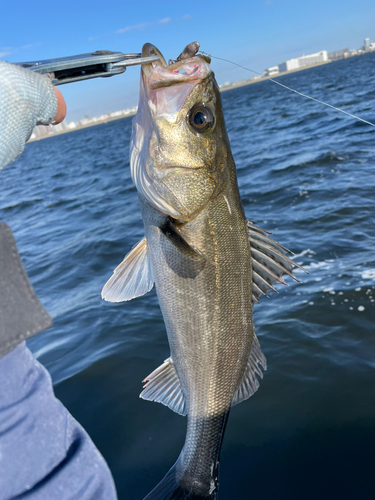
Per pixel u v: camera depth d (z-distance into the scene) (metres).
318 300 5.23
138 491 3.26
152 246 2.25
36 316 0.77
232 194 2.24
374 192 8.58
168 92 2.06
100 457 1.03
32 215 15.38
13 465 0.87
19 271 0.78
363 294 5.15
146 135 2.13
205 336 2.23
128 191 15.29
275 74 191.62
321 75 78.06
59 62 1.24
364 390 3.85
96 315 6.04
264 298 5.63
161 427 3.80
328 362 4.26
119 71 1.39
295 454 3.39
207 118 2.10
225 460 3.45
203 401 2.28
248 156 15.87
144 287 2.30
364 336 4.52
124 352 4.94
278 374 4.22
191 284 2.18
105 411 4.08
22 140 0.92
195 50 2.10
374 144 12.50
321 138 15.76
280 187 10.41
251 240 2.32
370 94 25.84
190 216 2.12
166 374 2.34
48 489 0.91
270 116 29.62
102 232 10.23
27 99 0.92
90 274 7.84
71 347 5.34
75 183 20.91
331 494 3.04
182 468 2.26
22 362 0.91
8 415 0.87
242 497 3.13
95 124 169.25
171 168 2.09
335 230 7.22
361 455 3.27
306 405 3.81
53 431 0.93
